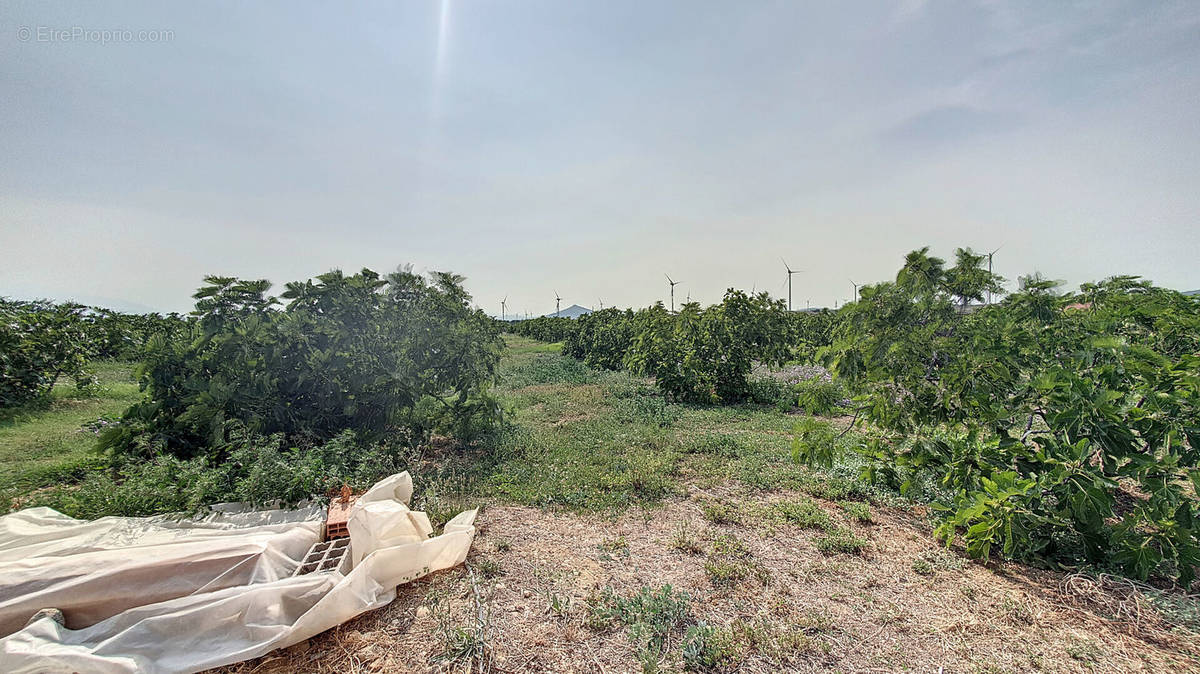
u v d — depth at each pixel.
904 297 5.00
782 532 4.40
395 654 2.81
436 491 5.19
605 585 3.54
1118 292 6.47
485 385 7.74
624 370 16.70
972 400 4.34
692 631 2.97
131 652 2.54
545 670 2.72
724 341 11.16
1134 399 4.21
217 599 2.79
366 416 6.64
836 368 5.27
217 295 6.33
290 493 4.50
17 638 2.49
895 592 3.48
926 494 5.03
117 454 5.41
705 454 6.72
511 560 3.85
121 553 3.09
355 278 7.09
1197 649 2.84
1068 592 3.42
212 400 5.63
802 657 2.84
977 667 2.75
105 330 15.48
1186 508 3.41
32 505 4.46
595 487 5.38
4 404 8.69
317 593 2.99
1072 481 3.66
